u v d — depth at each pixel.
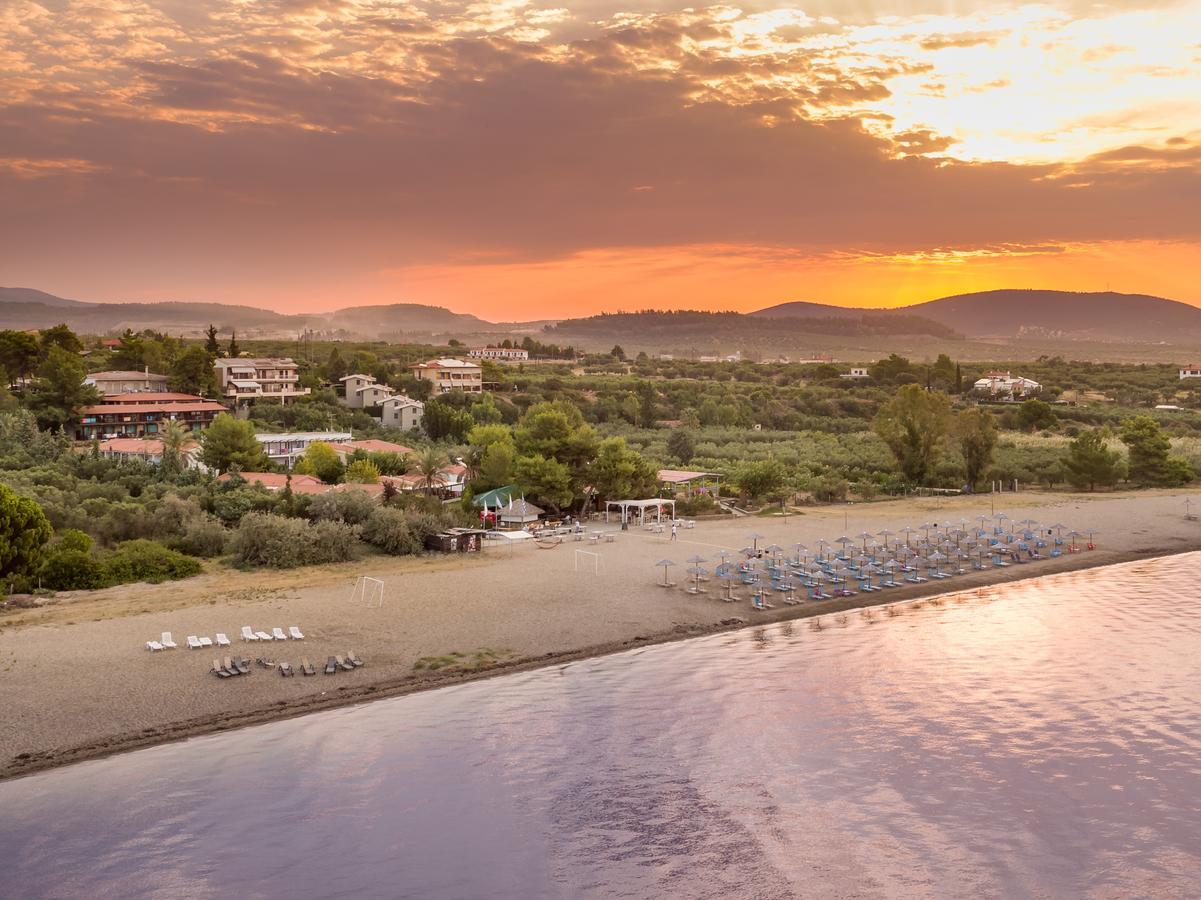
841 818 31.95
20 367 154.62
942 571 70.50
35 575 60.75
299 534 70.50
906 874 28.44
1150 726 39.09
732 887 27.88
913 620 56.47
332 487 92.06
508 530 85.38
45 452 103.94
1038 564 73.88
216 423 106.50
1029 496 114.88
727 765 36.12
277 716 40.50
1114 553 78.12
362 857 29.67
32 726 38.66
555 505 93.62
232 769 35.47
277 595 59.78
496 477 95.00
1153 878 27.98
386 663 47.06
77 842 30.34
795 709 41.62
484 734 38.91
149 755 36.59
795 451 145.88
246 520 71.38
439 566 69.62
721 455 145.25
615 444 97.69
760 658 48.84
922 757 36.59
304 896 27.61
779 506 103.50
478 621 54.25
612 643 51.06
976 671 46.50
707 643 51.50
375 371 193.38
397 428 160.25
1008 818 31.72
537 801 33.34
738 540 81.56
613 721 40.38
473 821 31.89
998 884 27.83
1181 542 82.75
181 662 46.19
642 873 28.73
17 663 45.66
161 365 177.62
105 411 133.88
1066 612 58.16
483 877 28.59
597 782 34.75
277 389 170.25
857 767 35.78
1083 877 28.12
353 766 35.84
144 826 31.36
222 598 58.84
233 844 30.31
